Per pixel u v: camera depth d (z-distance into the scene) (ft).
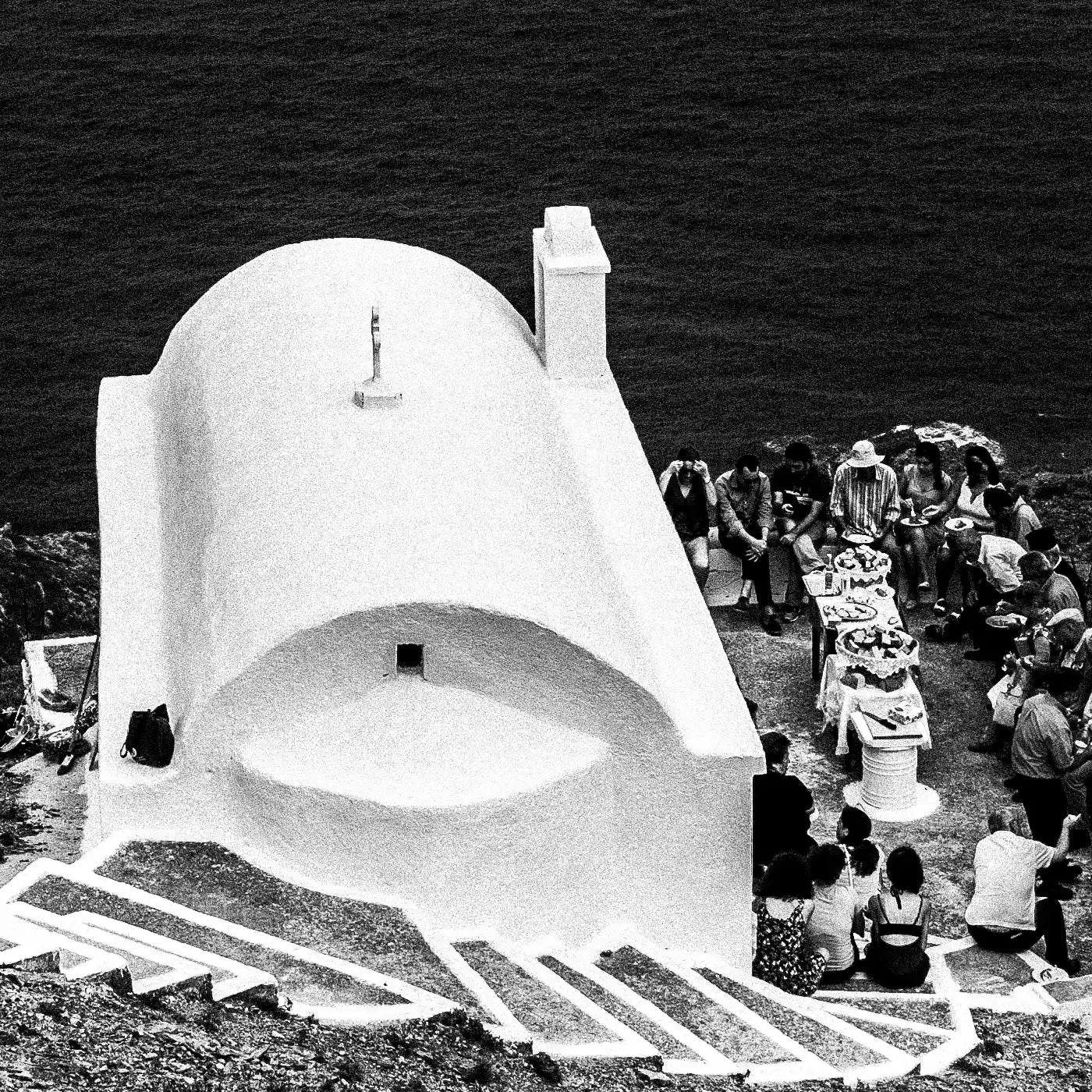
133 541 86.58
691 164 199.41
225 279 101.65
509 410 86.07
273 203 193.98
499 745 72.08
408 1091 48.26
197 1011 51.13
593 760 72.64
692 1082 55.36
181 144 206.80
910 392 155.63
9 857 79.56
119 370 163.53
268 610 71.97
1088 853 86.43
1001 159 197.36
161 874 69.51
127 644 79.36
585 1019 61.21
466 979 62.80
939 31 228.22
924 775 93.71
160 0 244.83
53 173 201.05
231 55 227.81
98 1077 44.83
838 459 144.66
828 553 106.63
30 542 132.26
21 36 233.96
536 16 236.43
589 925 74.23
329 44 230.27
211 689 71.05
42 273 180.65
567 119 210.59
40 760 92.02
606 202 192.34
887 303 170.40
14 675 116.98
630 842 74.79
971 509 105.81
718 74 219.20
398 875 70.74
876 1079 60.44
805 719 98.68
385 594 71.00
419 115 212.02
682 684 76.84
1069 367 158.92
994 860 78.79
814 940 74.43
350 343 88.28
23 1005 47.93
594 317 94.73
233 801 72.08
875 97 212.84
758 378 158.51
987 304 169.68
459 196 194.59
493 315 98.12
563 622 72.08
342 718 72.23
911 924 74.64
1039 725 85.66
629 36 230.07
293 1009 54.70
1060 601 95.25
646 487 88.74
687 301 172.04
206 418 87.97
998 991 75.82
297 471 79.15
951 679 101.55
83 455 149.79
